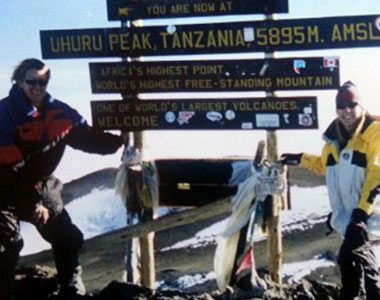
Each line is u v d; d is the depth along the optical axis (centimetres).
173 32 596
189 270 679
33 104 538
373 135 522
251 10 581
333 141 538
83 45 610
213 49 591
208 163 612
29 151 541
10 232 540
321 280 662
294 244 723
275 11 577
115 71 609
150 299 577
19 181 534
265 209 596
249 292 585
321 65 577
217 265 603
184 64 598
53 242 578
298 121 586
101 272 678
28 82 529
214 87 596
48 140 546
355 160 527
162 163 620
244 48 586
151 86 607
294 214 738
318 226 727
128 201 624
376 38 562
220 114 598
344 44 567
